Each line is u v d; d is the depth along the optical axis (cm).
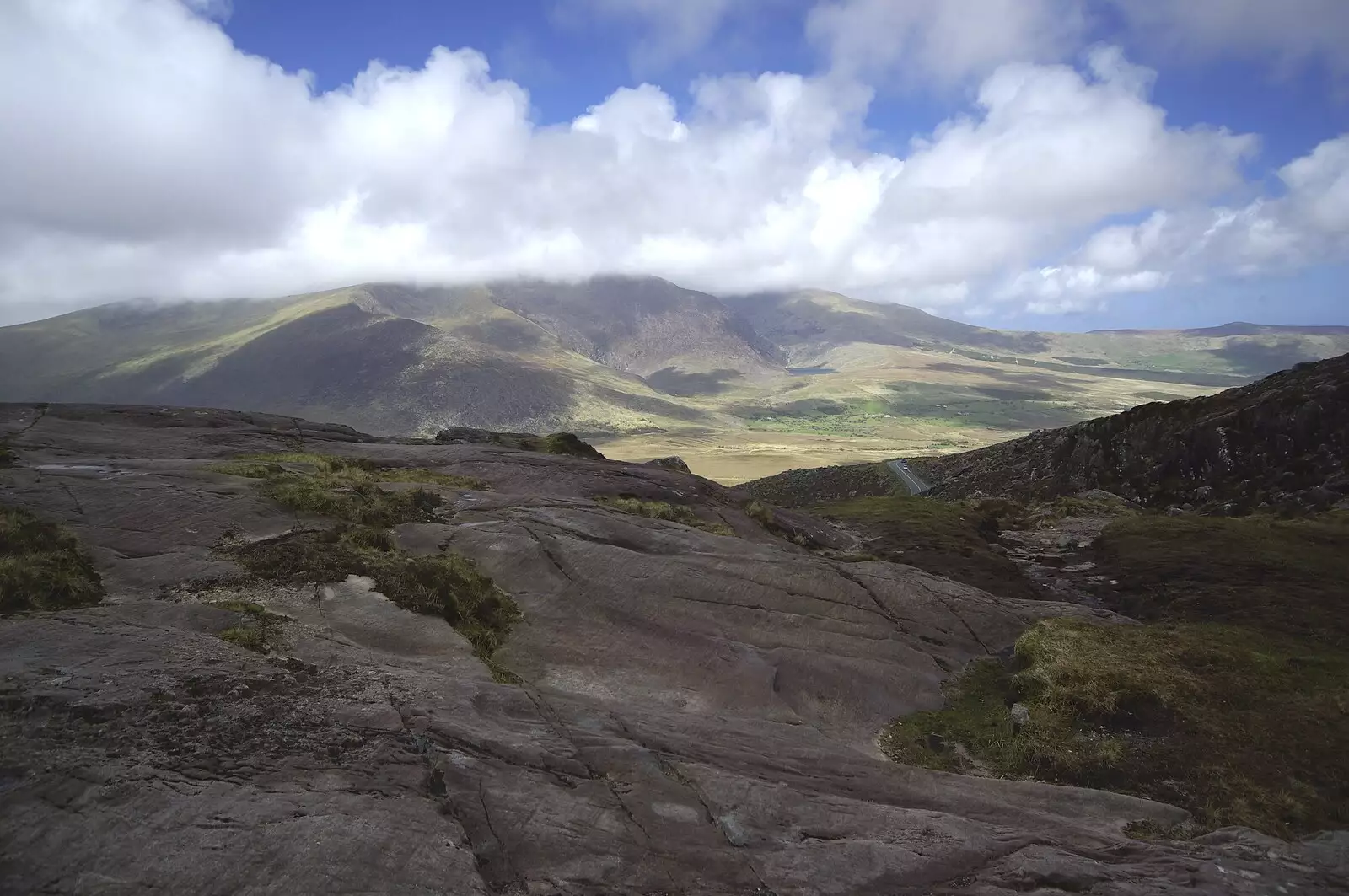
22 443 2272
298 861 611
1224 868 815
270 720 809
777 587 1703
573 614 1502
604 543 1855
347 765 753
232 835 631
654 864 706
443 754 802
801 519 3388
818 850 768
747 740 1048
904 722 1309
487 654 1296
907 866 759
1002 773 1154
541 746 875
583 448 4225
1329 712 1224
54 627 969
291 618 1184
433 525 1850
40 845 602
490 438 4147
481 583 1517
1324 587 2248
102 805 647
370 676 966
